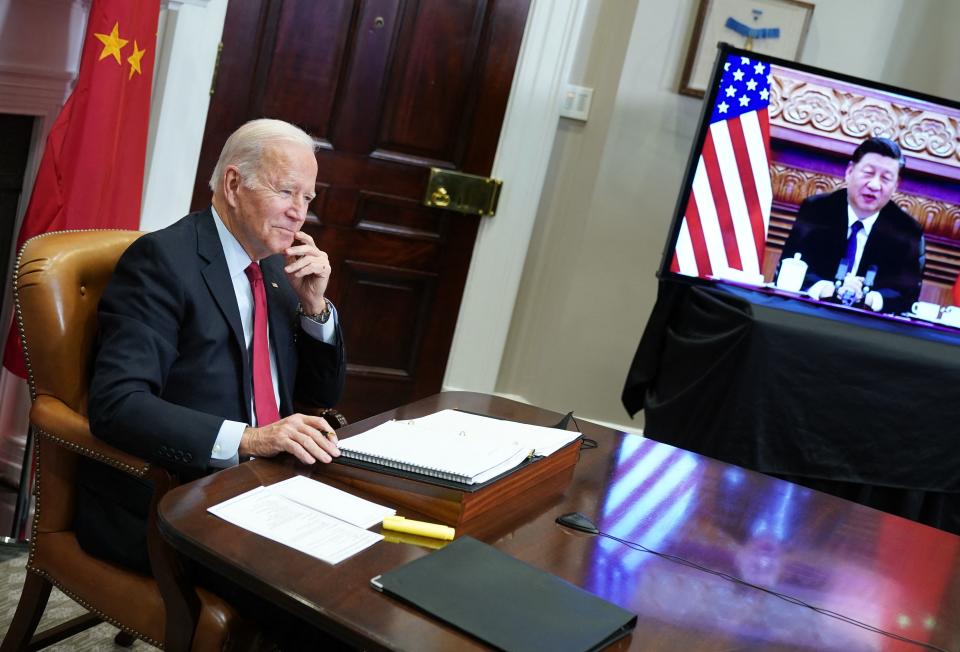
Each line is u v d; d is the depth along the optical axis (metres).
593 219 3.77
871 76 3.79
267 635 1.53
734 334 2.99
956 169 3.24
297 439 1.51
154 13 2.40
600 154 3.72
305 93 3.33
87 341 1.75
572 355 3.89
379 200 3.52
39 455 1.70
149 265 1.74
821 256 3.28
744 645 1.23
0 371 2.64
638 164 3.75
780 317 2.98
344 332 3.60
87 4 2.47
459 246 3.66
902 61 3.79
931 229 3.28
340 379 2.01
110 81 2.28
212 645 1.46
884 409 3.01
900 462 3.04
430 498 1.42
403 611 1.15
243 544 1.23
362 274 3.57
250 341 1.88
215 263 1.80
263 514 1.32
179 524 1.25
